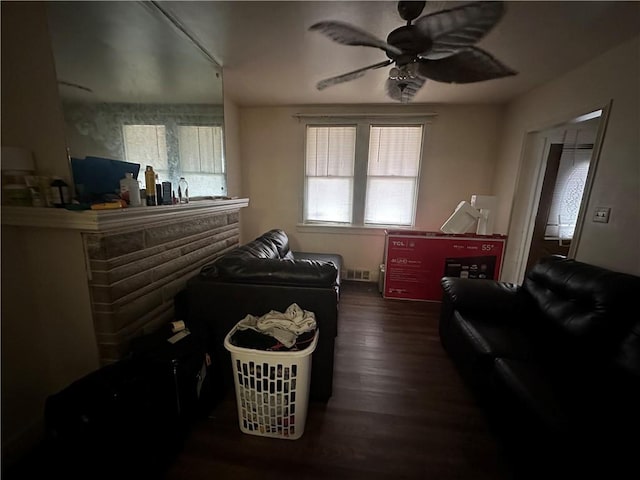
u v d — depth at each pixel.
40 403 1.37
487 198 3.04
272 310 1.54
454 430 1.46
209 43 1.93
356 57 2.14
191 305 1.63
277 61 2.21
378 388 1.77
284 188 3.80
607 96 1.93
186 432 1.36
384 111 3.43
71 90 1.17
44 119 1.16
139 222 1.39
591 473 0.87
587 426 1.00
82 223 1.14
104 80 1.31
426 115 3.34
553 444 0.99
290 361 1.28
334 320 1.54
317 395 1.64
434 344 2.30
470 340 1.71
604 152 1.94
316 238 3.89
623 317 1.30
